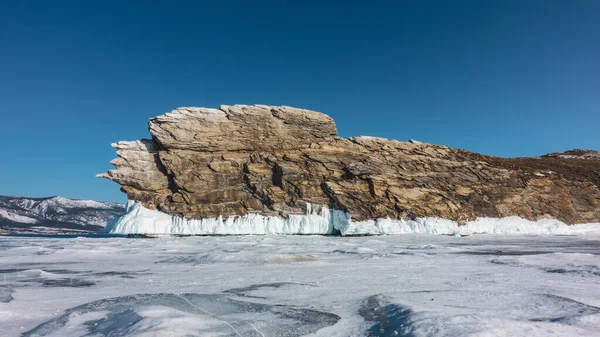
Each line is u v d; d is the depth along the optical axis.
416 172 43.91
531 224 40.59
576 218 42.91
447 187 43.00
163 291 10.21
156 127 41.31
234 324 7.03
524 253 19.61
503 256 17.69
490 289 9.87
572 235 36.59
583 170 51.50
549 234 37.84
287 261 16.03
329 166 42.69
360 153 45.22
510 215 41.56
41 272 13.27
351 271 13.40
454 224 39.12
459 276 12.15
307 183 41.06
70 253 19.73
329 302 8.84
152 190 41.62
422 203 40.66
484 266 14.50
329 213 39.75
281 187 41.16
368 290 10.08
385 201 40.22
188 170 41.38
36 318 7.67
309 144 45.41
